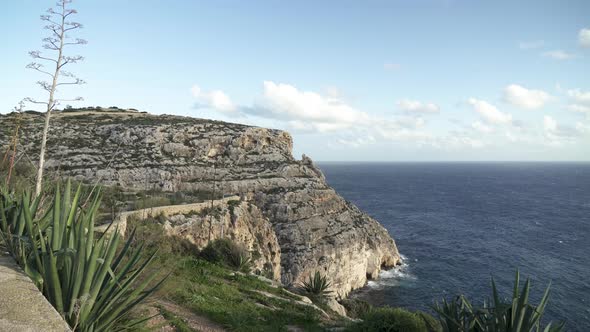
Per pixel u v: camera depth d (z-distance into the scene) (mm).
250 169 59594
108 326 4969
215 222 34969
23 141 41875
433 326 10852
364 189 175625
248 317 11336
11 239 5867
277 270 43312
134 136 58969
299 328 12031
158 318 8633
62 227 5102
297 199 54562
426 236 76875
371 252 55125
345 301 34156
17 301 4297
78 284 4539
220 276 18094
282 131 75312
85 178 40656
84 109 86938
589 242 71062
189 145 60500
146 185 45281
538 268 55062
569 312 39250
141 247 5836
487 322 7145
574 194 158250
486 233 79562
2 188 7848
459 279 51875
